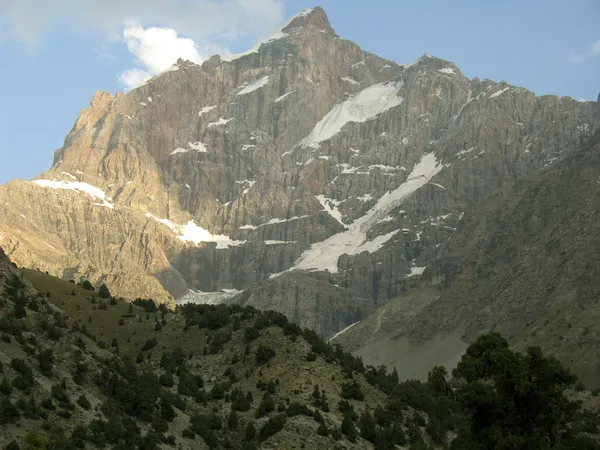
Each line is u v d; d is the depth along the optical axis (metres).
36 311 157.75
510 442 152.38
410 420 188.50
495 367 166.50
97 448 126.31
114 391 148.50
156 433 142.88
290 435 160.00
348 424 166.75
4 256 167.88
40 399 129.25
